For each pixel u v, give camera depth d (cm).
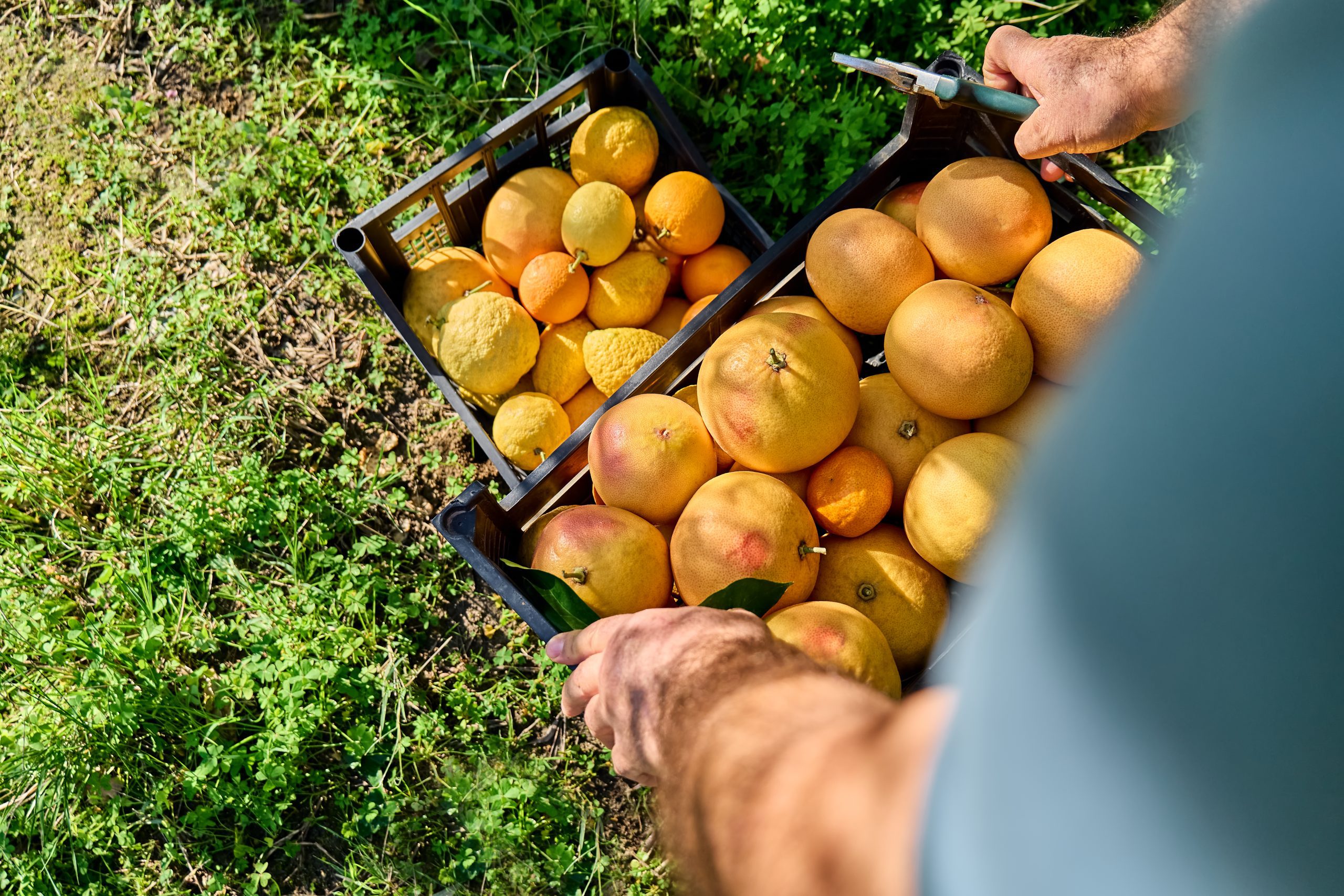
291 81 301
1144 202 169
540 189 221
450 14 298
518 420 211
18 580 264
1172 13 150
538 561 164
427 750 248
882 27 275
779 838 65
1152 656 31
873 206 201
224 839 246
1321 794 28
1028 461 38
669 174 225
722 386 157
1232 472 28
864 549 166
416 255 246
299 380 285
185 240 296
